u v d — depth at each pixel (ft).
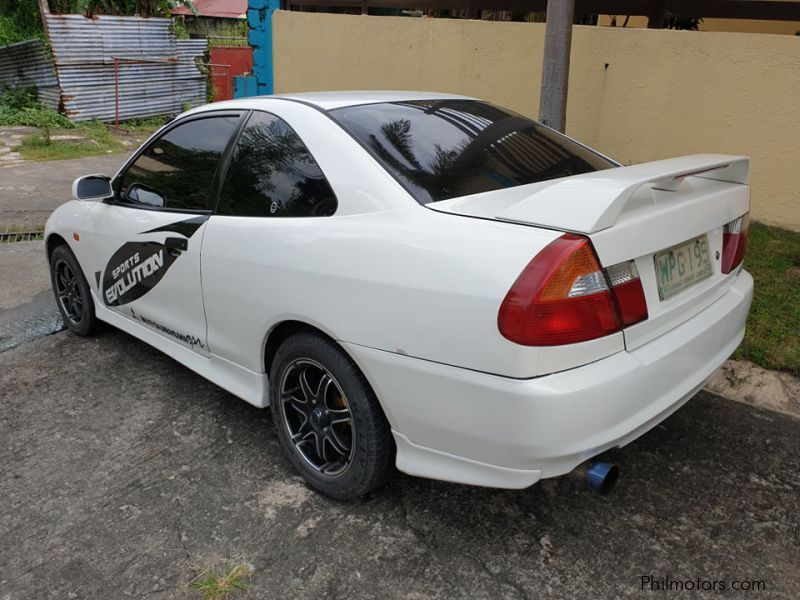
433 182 8.22
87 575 7.75
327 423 8.85
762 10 22.27
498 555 7.96
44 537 8.36
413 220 7.60
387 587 7.51
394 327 7.37
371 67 24.91
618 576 7.63
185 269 10.36
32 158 35.40
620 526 8.42
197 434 10.64
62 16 45.14
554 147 10.19
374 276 7.55
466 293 6.79
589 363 6.78
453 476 7.46
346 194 8.29
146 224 11.20
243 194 9.68
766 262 16.05
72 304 14.46
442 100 10.58
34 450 10.23
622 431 6.99
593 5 23.06
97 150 38.65
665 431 10.50
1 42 53.62
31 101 48.75
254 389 9.84
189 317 10.69
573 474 7.48
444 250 7.10
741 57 18.03
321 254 8.13
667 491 9.07
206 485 9.36
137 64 50.19
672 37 18.90
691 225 7.86
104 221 12.32
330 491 8.86
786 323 13.10
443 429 7.25
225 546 8.17
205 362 10.86
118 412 11.31
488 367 6.71
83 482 9.44
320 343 8.38
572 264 6.50
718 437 10.34
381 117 9.29
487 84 22.35
